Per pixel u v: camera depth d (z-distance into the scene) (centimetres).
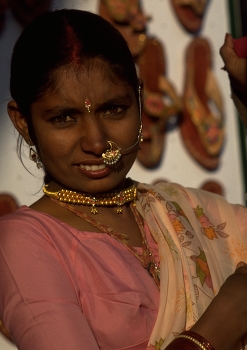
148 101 387
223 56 192
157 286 167
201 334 147
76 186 169
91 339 145
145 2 390
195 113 404
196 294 167
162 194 190
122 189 184
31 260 152
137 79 174
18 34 345
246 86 188
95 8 370
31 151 180
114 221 179
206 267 174
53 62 158
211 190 414
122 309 155
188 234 178
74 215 174
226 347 149
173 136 400
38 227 160
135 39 382
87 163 164
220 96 414
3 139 341
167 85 392
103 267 160
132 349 155
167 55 395
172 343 148
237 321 151
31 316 144
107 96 160
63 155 164
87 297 155
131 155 172
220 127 414
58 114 160
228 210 195
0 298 152
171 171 400
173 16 399
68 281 153
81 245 161
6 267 152
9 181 342
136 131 171
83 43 159
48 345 140
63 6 357
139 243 178
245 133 422
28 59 163
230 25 416
